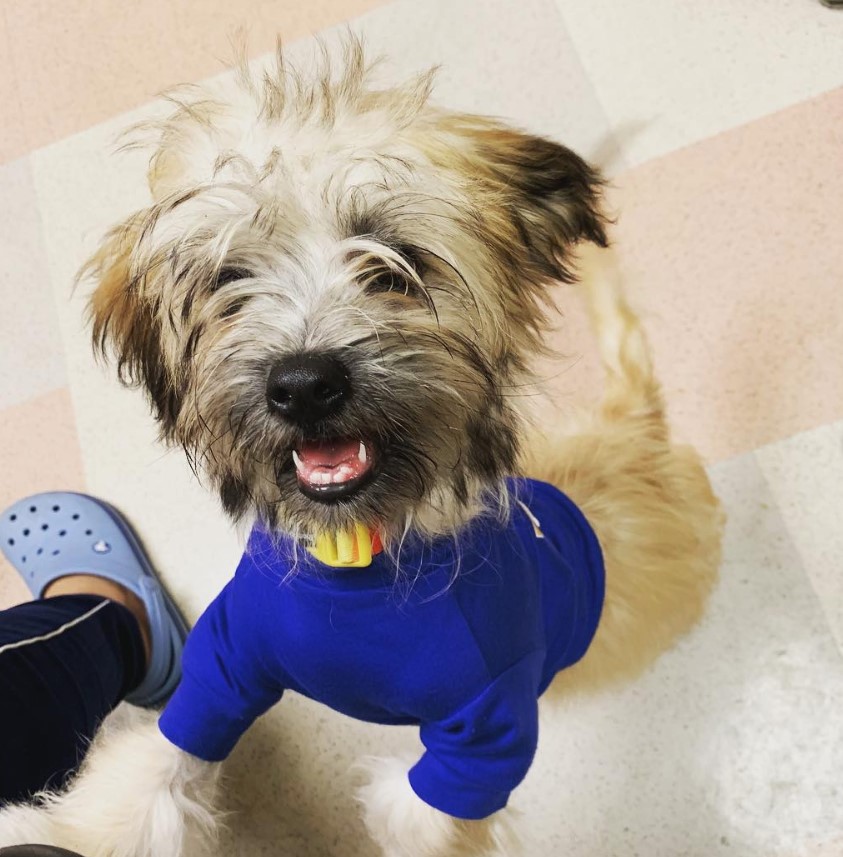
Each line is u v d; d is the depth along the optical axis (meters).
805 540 0.89
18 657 0.76
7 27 1.16
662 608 0.79
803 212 0.97
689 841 0.82
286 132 0.53
